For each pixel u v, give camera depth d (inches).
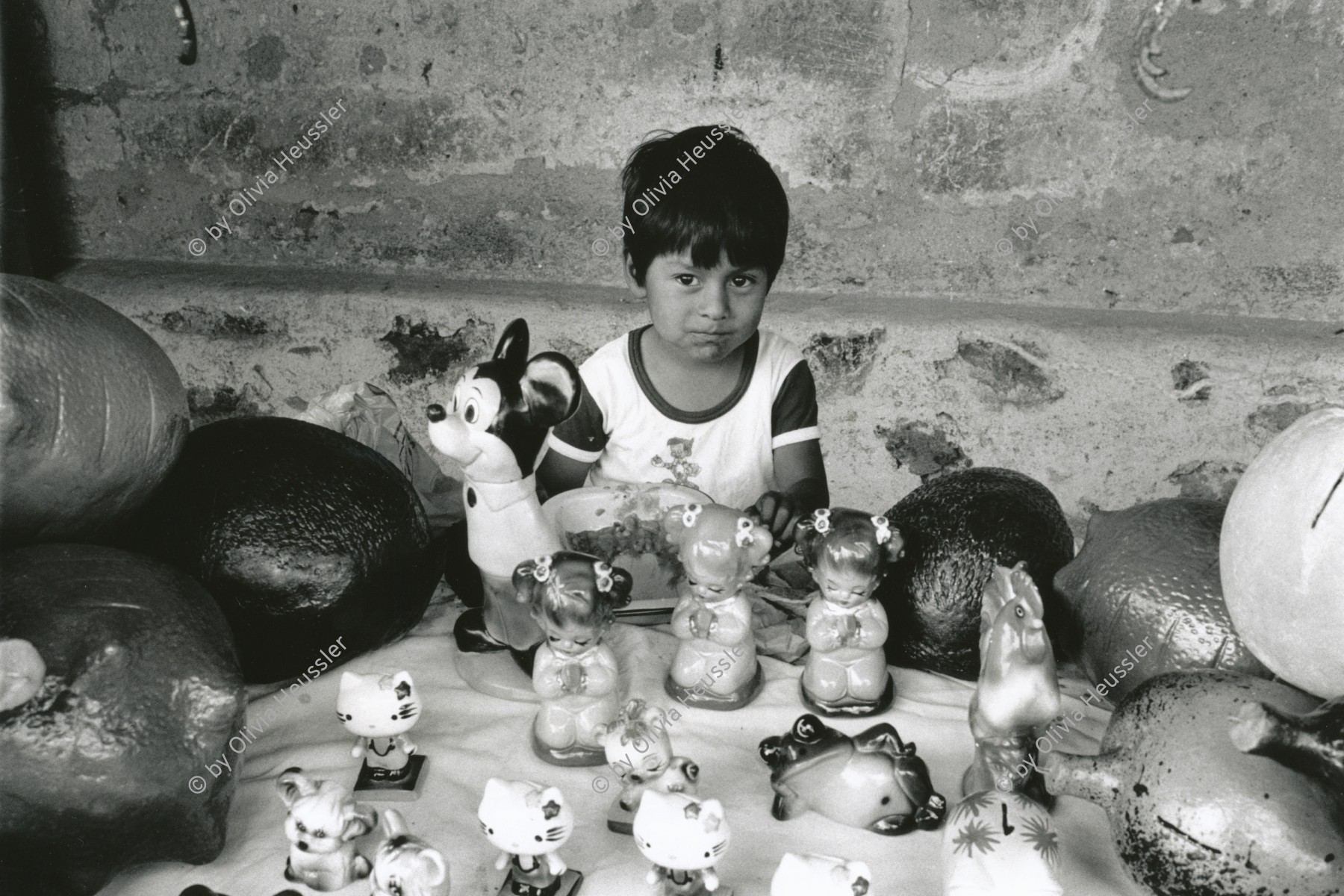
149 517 46.1
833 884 32.8
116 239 99.3
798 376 64.8
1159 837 35.2
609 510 54.6
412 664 50.5
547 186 91.4
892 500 92.0
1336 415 37.4
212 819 37.4
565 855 38.5
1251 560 37.7
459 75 89.3
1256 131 81.4
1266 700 36.5
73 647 35.3
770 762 40.4
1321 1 77.3
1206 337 83.1
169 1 90.3
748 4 84.4
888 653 50.8
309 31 89.8
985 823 34.5
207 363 96.0
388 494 49.6
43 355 39.2
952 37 83.0
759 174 54.5
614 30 86.4
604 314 88.6
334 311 92.7
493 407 44.5
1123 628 44.7
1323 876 33.4
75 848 35.3
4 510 39.5
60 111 95.3
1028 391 86.7
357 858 37.4
